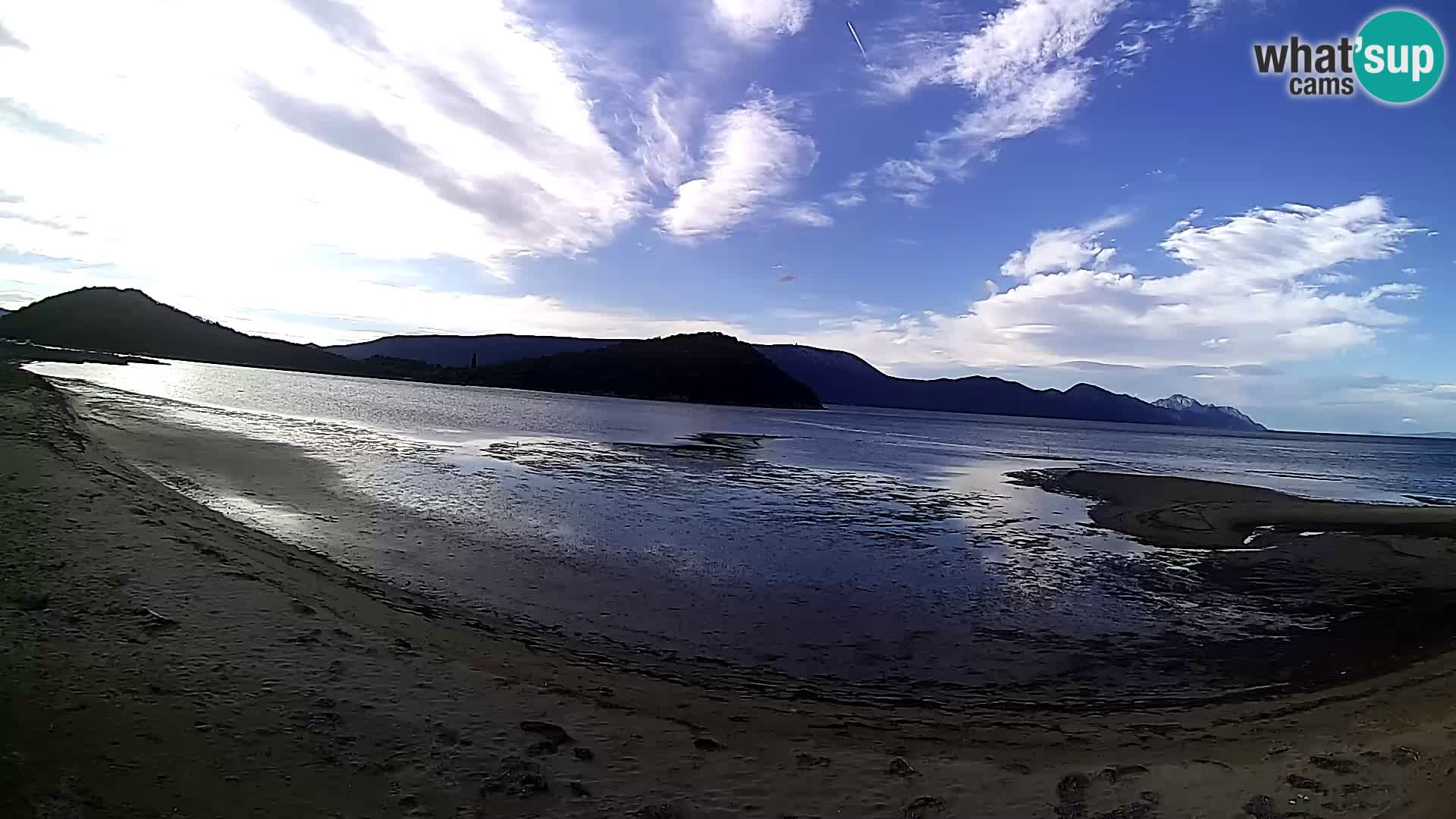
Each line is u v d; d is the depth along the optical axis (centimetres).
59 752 441
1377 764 581
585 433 4391
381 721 549
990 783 548
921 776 555
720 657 869
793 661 882
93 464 1455
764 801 496
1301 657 985
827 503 2162
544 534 1439
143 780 429
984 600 1201
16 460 1351
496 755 521
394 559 1164
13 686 511
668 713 651
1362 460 6869
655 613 1014
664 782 511
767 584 1208
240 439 2558
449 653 725
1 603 664
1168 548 1719
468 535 1377
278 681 588
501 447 3102
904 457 4272
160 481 1617
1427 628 1121
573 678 721
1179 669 934
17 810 379
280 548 1090
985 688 836
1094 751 635
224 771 454
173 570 819
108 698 518
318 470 2009
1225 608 1218
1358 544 1773
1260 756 618
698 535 1545
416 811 441
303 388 7875
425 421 4484
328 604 815
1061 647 997
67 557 816
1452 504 3066
